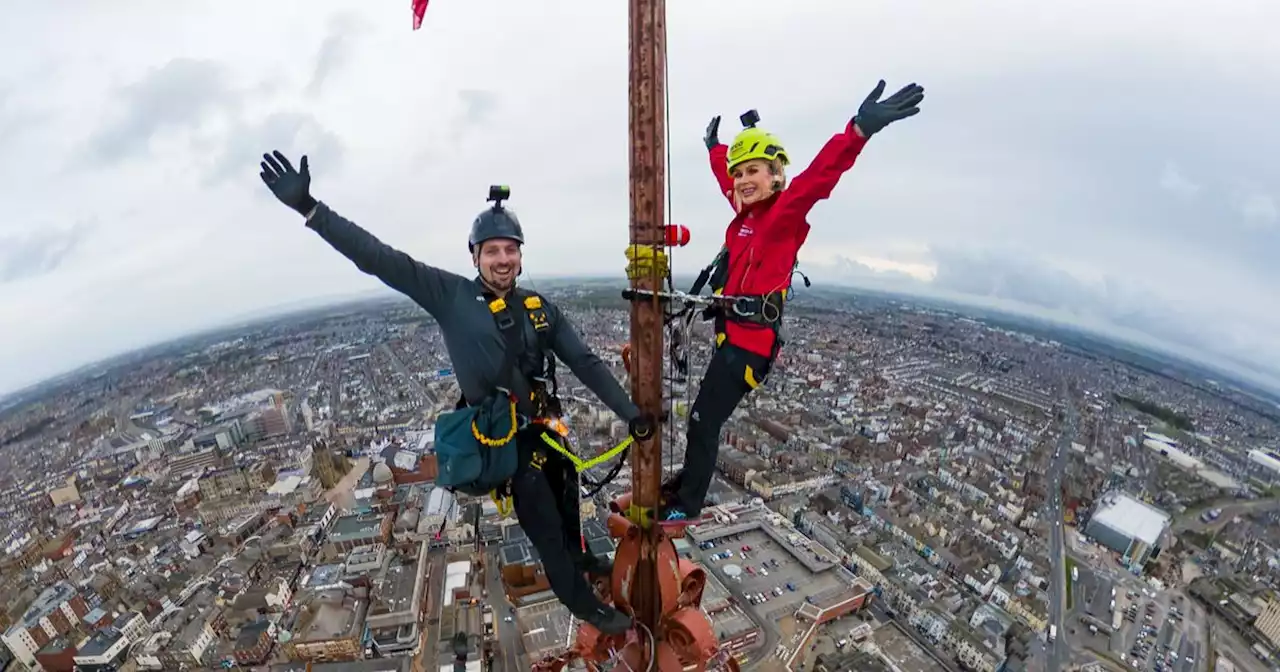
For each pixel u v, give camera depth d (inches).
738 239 369.1
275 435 7175.2
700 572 393.4
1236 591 3469.5
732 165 367.2
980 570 3631.9
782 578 3378.4
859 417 6668.3
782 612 3075.8
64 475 6633.9
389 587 3294.8
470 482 330.6
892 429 6269.7
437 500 4325.8
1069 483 4995.1
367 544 3838.6
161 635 3127.5
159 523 4852.4
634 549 360.2
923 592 3390.7
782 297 351.3
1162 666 2925.7
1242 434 6648.6
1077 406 7386.8
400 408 7716.5
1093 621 3208.7
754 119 382.9
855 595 3206.2
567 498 378.0
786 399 7263.8
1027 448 5812.0
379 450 5959.6
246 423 7263.8
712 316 375.9
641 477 336.5
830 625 3070.9
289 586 3521.2
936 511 4439.0
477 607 3105.3
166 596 3560.5
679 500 352.8
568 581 355.6
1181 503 4717.0
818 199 324.2
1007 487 4896.7
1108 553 3991.1
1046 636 3088.1
